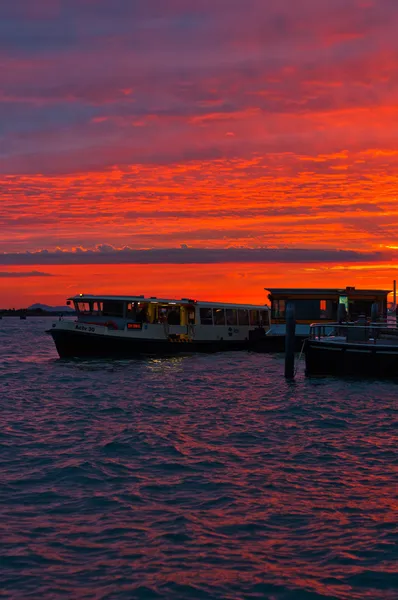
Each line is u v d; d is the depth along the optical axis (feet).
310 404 97.71
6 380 131.54
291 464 61.26
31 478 56.34
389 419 84.99
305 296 181.88
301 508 48.75
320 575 38.24
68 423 83.46
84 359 160.04
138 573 38.45
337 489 53.26
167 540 42.88
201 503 49.85
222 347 179.83
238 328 185.06
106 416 88.89
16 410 94.22
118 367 151.12
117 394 110.83
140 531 44.34
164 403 100.58
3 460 62.80
